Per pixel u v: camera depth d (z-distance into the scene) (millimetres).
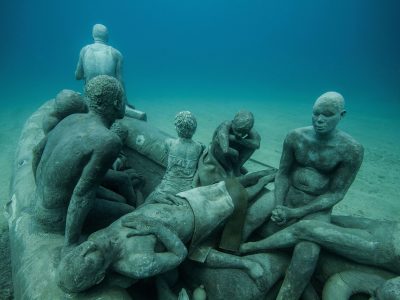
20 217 3572
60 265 2273
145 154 5203
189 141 3996
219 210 3307
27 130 5941
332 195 3279
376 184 8633
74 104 3789
